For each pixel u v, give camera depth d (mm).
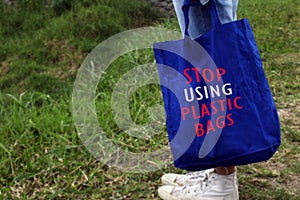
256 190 2330
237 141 1829
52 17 7996
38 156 2857
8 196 2438
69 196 2402
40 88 6133
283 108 3520
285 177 2480
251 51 1832
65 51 6992
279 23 6391
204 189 2074
